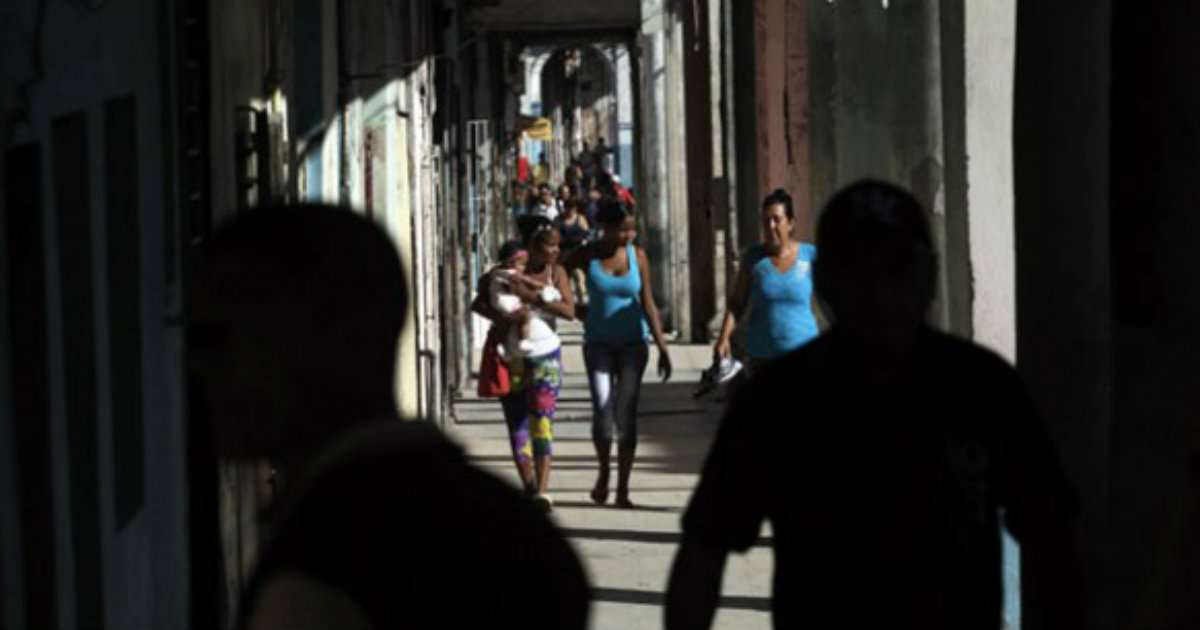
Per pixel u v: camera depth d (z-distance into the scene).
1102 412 9.36
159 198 8.30
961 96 13.64
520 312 18.91
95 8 6.90
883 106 18.19
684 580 6.73
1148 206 8.16
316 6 15.41
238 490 10.48
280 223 3.89
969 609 6.41
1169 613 5.70
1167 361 8.14
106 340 7.09
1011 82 13.61
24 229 5.83
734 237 33.59
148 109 8.07
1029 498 6.50
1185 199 8.07
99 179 7.00
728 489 6.61
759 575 15.36
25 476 5.79
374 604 3.53
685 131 40.19
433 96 27.02
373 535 3.60
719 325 38.72
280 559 3.59
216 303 3.89
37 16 5.86
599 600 14.53
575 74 113.75
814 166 21.11
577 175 74.88
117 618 7.16
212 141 9.87
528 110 93.25
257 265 3.86
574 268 19.02
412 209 21.50
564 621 3.76
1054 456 6.54
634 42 56.41
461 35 38.28
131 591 7.46
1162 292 8.10
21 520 5.64
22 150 5.80
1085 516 9.11
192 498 9.16
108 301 7.34
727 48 33.31
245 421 3.91
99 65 6.99
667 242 45.03
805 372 6.50
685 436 24.84
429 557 3.60
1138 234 8.16
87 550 6.78
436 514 3.66
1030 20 9.59
